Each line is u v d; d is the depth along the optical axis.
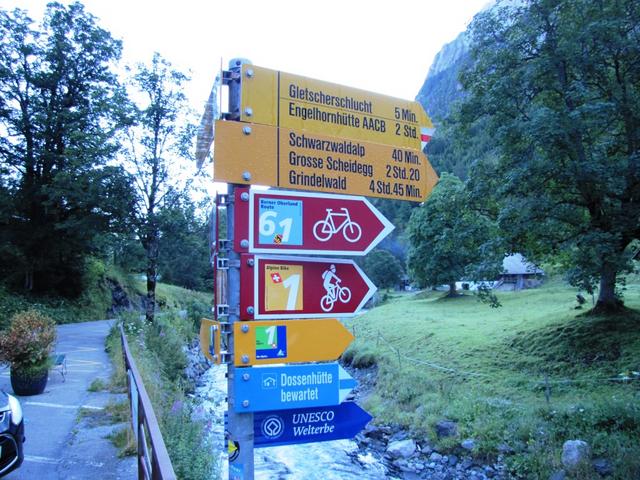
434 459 10.45
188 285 55.38
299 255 2.69
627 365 11.21
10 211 26.75
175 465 5.01
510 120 12.62
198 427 6.24
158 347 14.89
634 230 11.30
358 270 2.80
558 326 14.74
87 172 20.03
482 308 27.48
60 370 11.28
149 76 19.78
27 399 8.70
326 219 2.75
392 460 10.77
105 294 33.53
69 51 28.42
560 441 9.29
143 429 4.10
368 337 22.88
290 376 2.56
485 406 11.28
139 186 20.38
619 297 14.73
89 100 28.56
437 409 12.05
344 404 2.73
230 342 2.45
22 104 27.88
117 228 20.86
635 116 10.88
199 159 3.25
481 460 9.90
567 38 11.34
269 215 2.60
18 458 5.00
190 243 22.72
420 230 38.06
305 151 2.78
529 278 41.44
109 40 29.69
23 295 26.59
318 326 2.64
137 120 19.73
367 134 3.03
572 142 10.65
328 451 11.33
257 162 2.62
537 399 11.13
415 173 3.18
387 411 13.36
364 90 3.07
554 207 11.36
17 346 8.91
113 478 5.10
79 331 21.77
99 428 6.88
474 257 14.33
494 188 12.83
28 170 28.03
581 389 10.96
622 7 10.77
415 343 18.97
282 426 2.61
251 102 2.66
